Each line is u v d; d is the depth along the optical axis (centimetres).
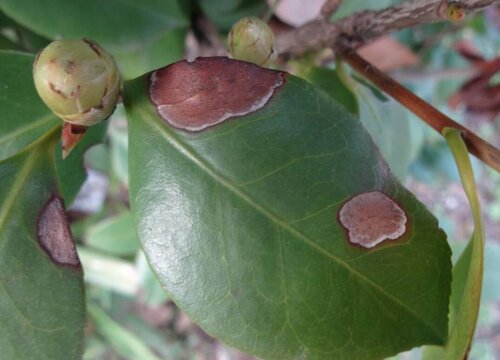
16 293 12
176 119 12
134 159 12
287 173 12
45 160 12
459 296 12
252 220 12
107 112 12
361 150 12
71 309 12
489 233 63
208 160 12
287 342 12
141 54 22
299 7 27
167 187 12
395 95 14
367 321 12
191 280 12
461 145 12
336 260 12
